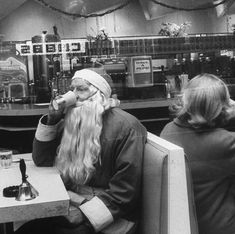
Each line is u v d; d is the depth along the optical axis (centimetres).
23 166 133
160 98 141
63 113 154
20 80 142
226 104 130
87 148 143
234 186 131
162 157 122
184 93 132
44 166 165
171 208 125
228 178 129
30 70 141
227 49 138
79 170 145
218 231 129
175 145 128
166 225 125
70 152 148
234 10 137
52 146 164
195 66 139
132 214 141
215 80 130
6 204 118
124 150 138
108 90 148
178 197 125
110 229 138
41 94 147
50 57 138
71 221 135
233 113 130
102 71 146
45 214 121
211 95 127
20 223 149
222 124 130
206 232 131
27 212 119
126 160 136
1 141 173
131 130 139
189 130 130
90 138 143
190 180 126
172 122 136
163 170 123
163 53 140
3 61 136
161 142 133
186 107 131
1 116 156
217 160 127
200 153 128
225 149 126
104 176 145
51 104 148
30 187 127
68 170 148
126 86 147
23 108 149
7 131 168
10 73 139
